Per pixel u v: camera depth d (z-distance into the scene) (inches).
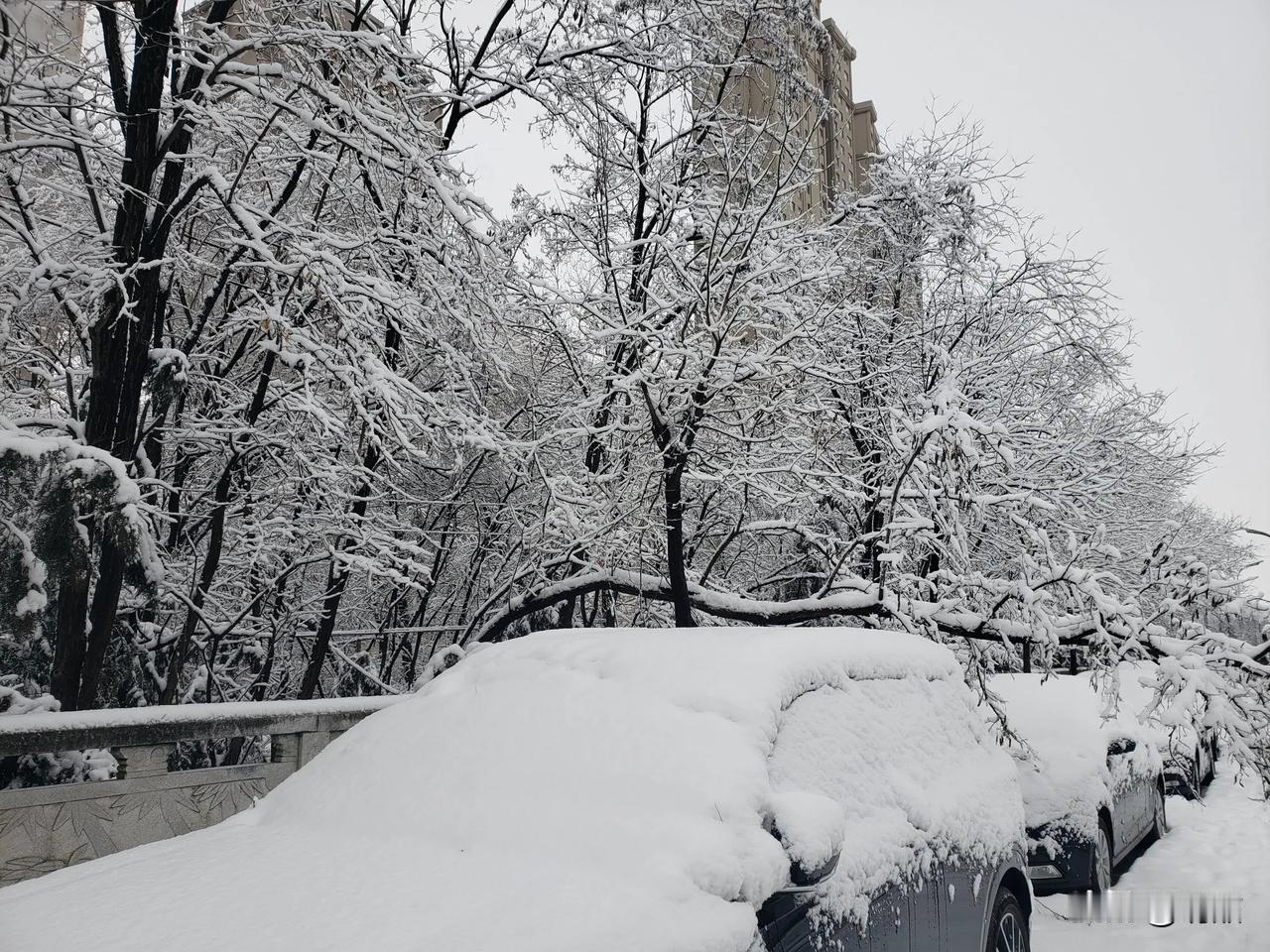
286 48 373.1
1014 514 336.5
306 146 397.4
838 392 463.8
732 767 135.3
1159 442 597.3
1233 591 291.0
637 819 131.4
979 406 487.8
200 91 348.5
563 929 109.3
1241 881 323.9
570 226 466.6
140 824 227.1
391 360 413.1
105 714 220.4
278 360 439.8
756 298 393.7
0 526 250.1
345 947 106.5
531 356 484.7
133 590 331.0
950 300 520.1
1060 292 520.7
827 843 128.3
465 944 106.5
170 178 350.6
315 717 267.4
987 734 216.1
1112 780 319.9
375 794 159.9
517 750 154.2
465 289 374.0
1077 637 316.5
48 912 124.9
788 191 439.2
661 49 466.6
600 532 379.9
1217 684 272.5
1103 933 273.3
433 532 526.6
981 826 186.2
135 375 338.0
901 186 493.4
